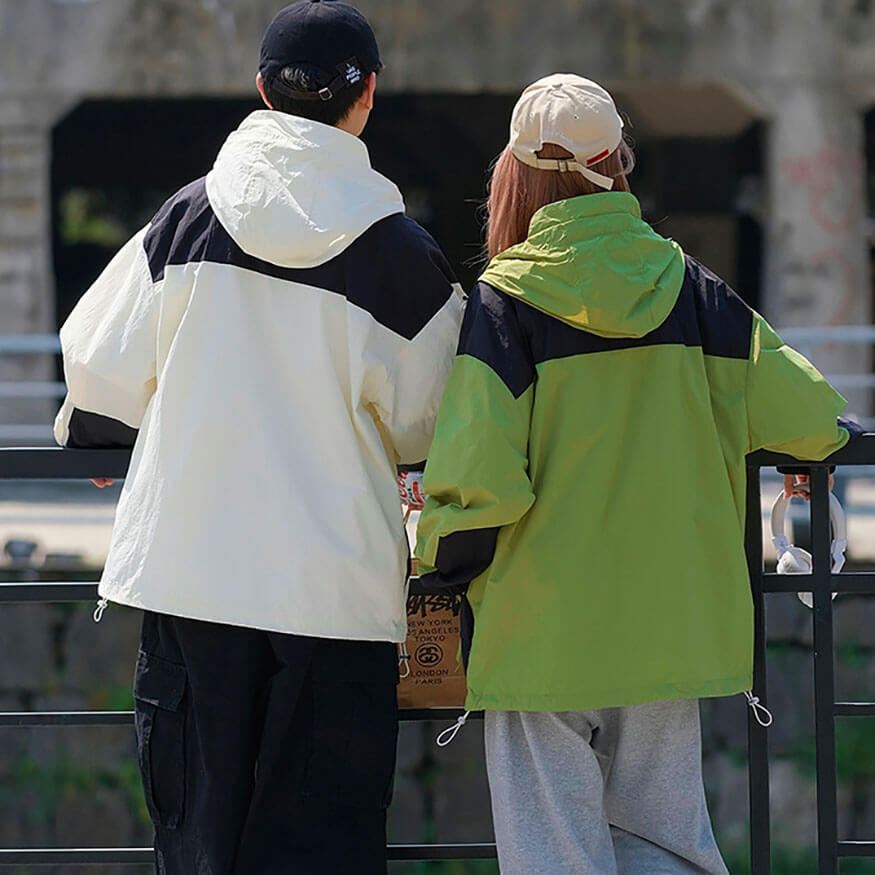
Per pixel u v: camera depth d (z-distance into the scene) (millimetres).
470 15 39406
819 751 9320
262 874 7984
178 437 8062
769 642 28875
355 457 8000
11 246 41344
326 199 7961
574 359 7988
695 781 8453
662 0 39594
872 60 40375
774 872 29984
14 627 28609
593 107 8078
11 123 40625
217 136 58906
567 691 7945
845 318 41969
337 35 8141
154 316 8344
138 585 8016
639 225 8023
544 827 8305
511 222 8289
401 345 8094
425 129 57938
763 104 40906
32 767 30938
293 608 7883
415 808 30375
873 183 55219
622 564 8039
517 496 7715
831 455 8867
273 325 8055
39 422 42938
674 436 8102
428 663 9234
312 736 8102
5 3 39969
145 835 30891
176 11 39688
